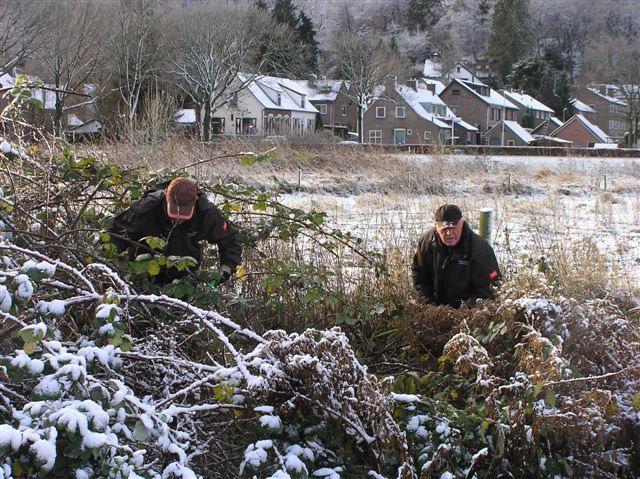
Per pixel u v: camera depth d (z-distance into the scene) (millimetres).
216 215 4926
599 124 107250
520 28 118062
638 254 10039
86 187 5297
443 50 128375
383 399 3402
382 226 8250
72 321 3947
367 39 71125
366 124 78938
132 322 3996
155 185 5230
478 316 4609
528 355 3906
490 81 106812
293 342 3424
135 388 3746
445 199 11500
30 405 2691
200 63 48344
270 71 77438
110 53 40969
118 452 2844
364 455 3494
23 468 2609
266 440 3105
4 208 4730
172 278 4852
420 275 5785
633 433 3936
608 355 4277
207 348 4375
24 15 36500
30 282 3002
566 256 7746
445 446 3385
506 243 8219
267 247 6367
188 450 3371
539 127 97250
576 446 3625
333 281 6016
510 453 3678
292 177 16781
